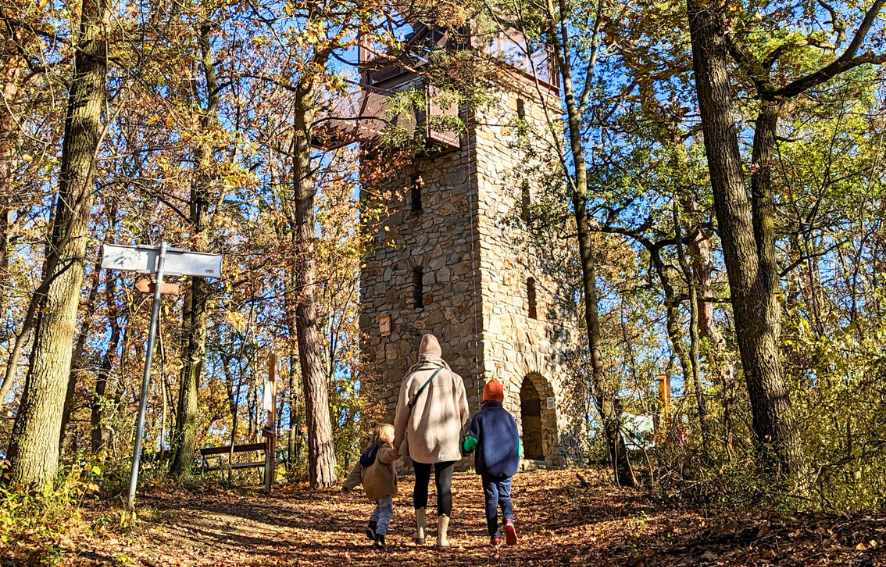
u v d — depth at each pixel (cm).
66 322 773
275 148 1492
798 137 1595
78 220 801
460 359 1986
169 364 1902
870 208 1384
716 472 852
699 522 696
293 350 2128
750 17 1184
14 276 1378
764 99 1205
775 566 476
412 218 2148
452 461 750
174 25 997
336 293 2186
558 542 727
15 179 1022
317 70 1207
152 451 1598
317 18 1141
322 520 1021
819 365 820
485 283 1991
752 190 1178
